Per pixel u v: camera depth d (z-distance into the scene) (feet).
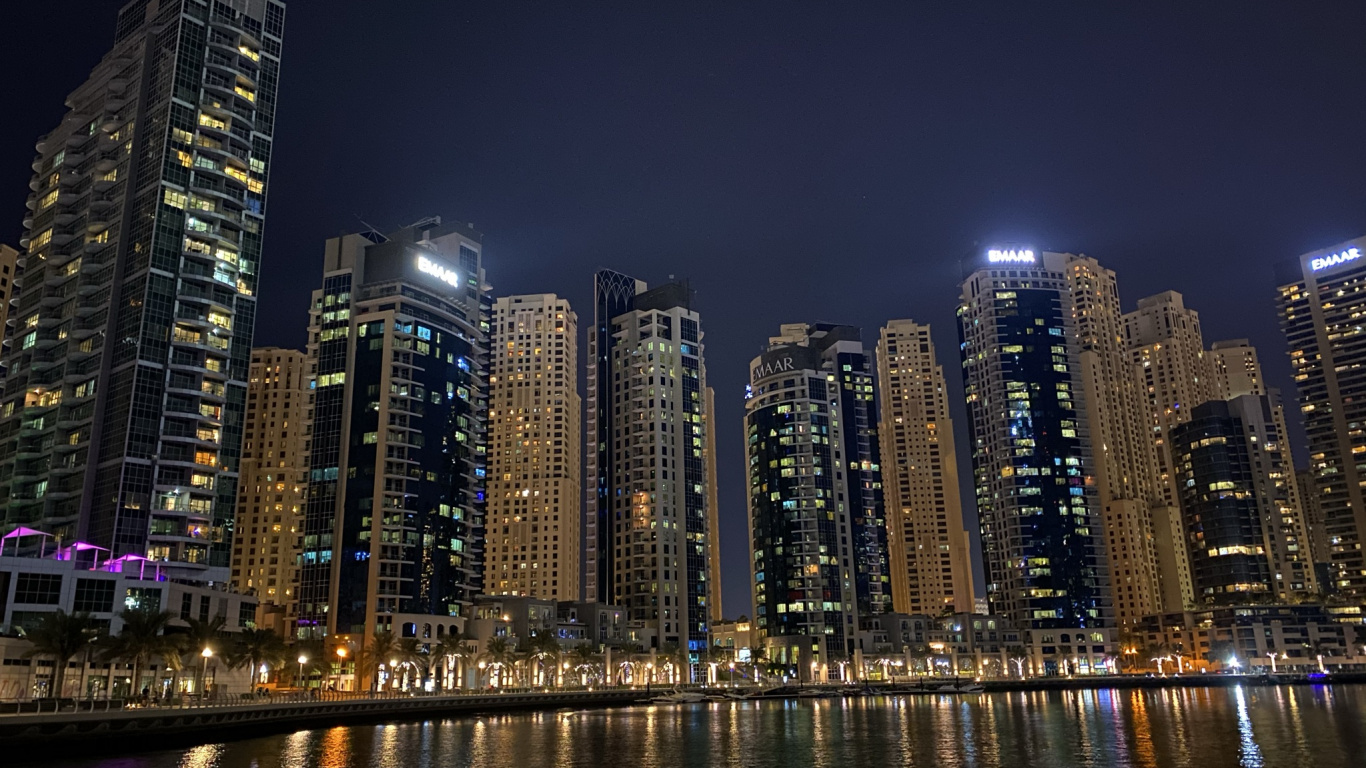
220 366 650.84
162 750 368.48
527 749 389.80
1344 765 317.63
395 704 562.25
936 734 448.65
